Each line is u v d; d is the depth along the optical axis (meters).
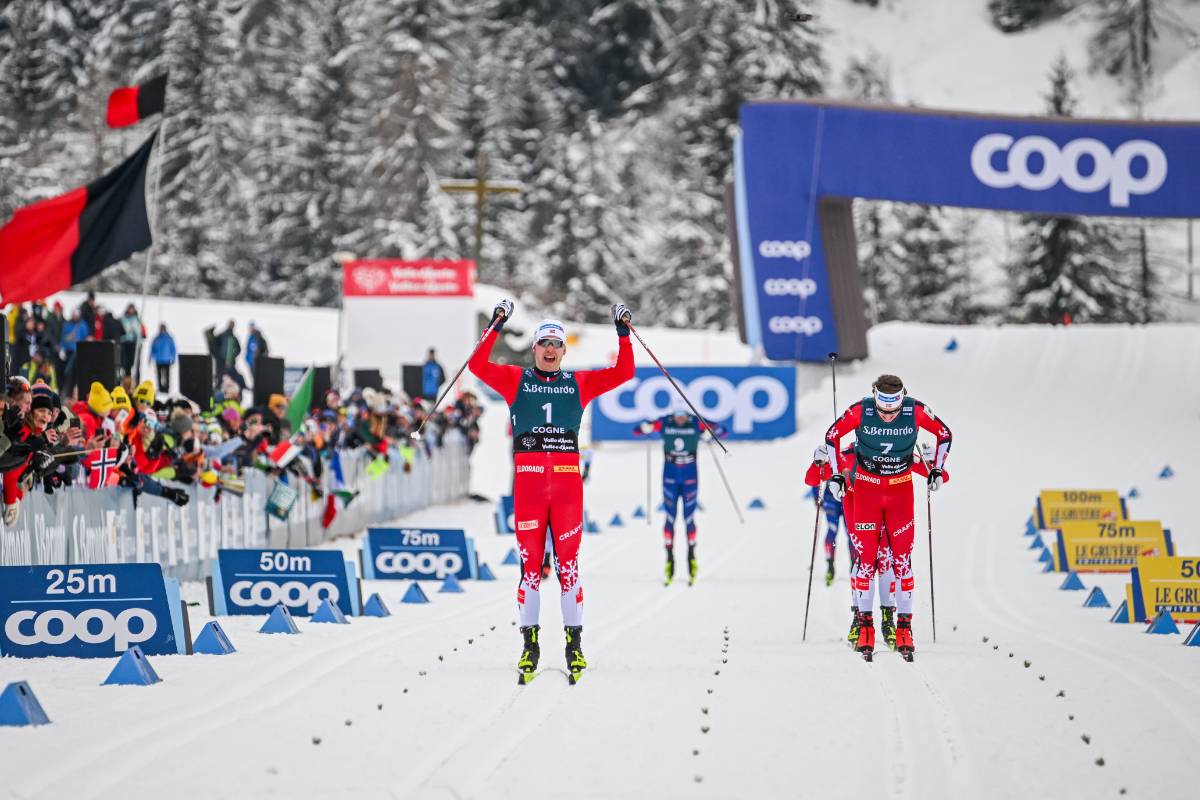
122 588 23.44
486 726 17.36
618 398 96.38
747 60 193.38
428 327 100.94
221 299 180.88
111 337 63.69
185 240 178.50
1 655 23.30
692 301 185.12
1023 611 32.56
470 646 25.06
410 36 194.75
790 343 94.56
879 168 90.88
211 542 37.19
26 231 40.31
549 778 14.67
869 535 25.12
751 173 93.25
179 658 22.95
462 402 75.31
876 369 99.38
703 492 77.94
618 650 24.95
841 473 25.12
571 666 21.33
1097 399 90.50
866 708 18.97
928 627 29.27
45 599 23.38
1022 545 49.81
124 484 31.47
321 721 17.56
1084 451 81.81
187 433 34.97
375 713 18.14
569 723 17.66
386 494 58.47
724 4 195.88
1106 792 14.55
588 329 140.38
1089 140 88.31
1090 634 28.19
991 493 71.69
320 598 29.69
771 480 81.44
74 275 41.12
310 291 197.62
